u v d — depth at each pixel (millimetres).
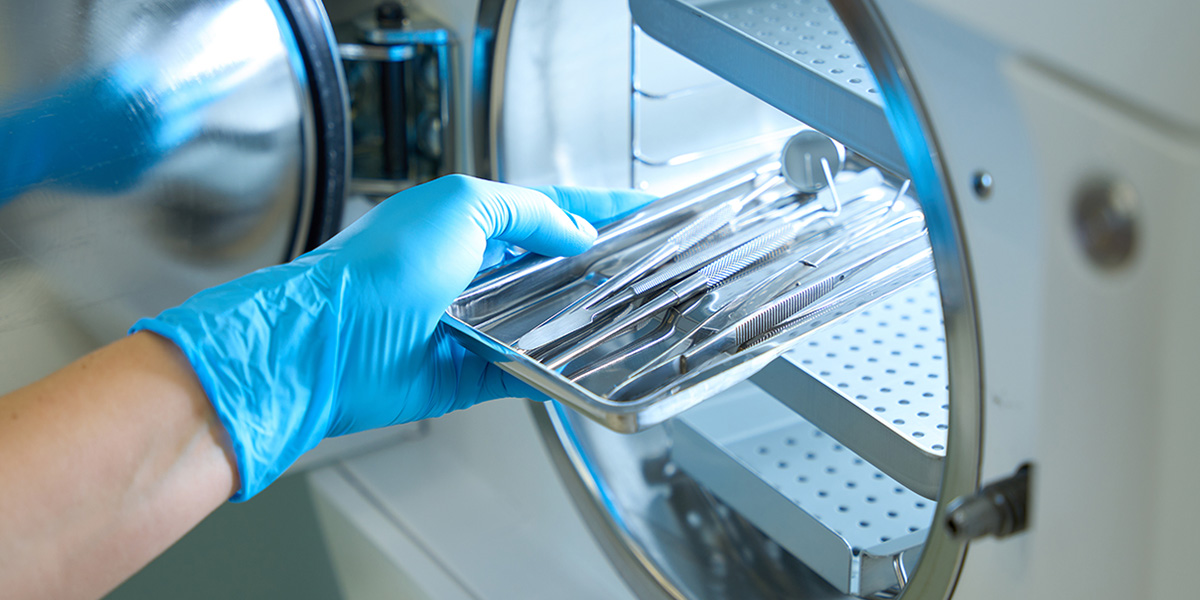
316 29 977
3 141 880
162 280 1008
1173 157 392
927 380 858
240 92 950
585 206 958
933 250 534
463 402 857
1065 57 422
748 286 825
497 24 981
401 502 1332
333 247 767
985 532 498
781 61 741
